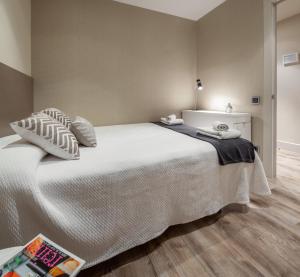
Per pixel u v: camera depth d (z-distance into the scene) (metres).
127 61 3.12
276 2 2.29
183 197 1.39
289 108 3.70
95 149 1.52
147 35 3.23
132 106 3.22
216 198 1.55
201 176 1.46
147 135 2.08
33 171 0.96
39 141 1.17
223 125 1.85
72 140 1.30
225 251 1.28
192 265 1.18
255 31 2.54
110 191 1.11
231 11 2.89
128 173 1.17
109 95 3.04
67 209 1.00
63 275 0.56
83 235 1.03
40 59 2.60
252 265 1.16
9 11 1.79
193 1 3.02
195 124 3.21
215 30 3.21
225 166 1.56
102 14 2.89
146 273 1.13
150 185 1.25
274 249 1.28
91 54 2.87
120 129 2.54
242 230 1.48
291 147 3.71
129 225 1.19
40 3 2.56
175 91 3.55
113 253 1.14
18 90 1.95
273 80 2.38
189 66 3.64
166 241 1.38
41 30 2.58
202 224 1.57
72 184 1.02
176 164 1.35
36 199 0.90
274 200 1.93
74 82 2.80
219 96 3.19
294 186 2.23
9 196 0.87
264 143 2.52
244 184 1.62
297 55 3.46
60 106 2.75
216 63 3.22
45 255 0.63
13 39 1.89
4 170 0.89
